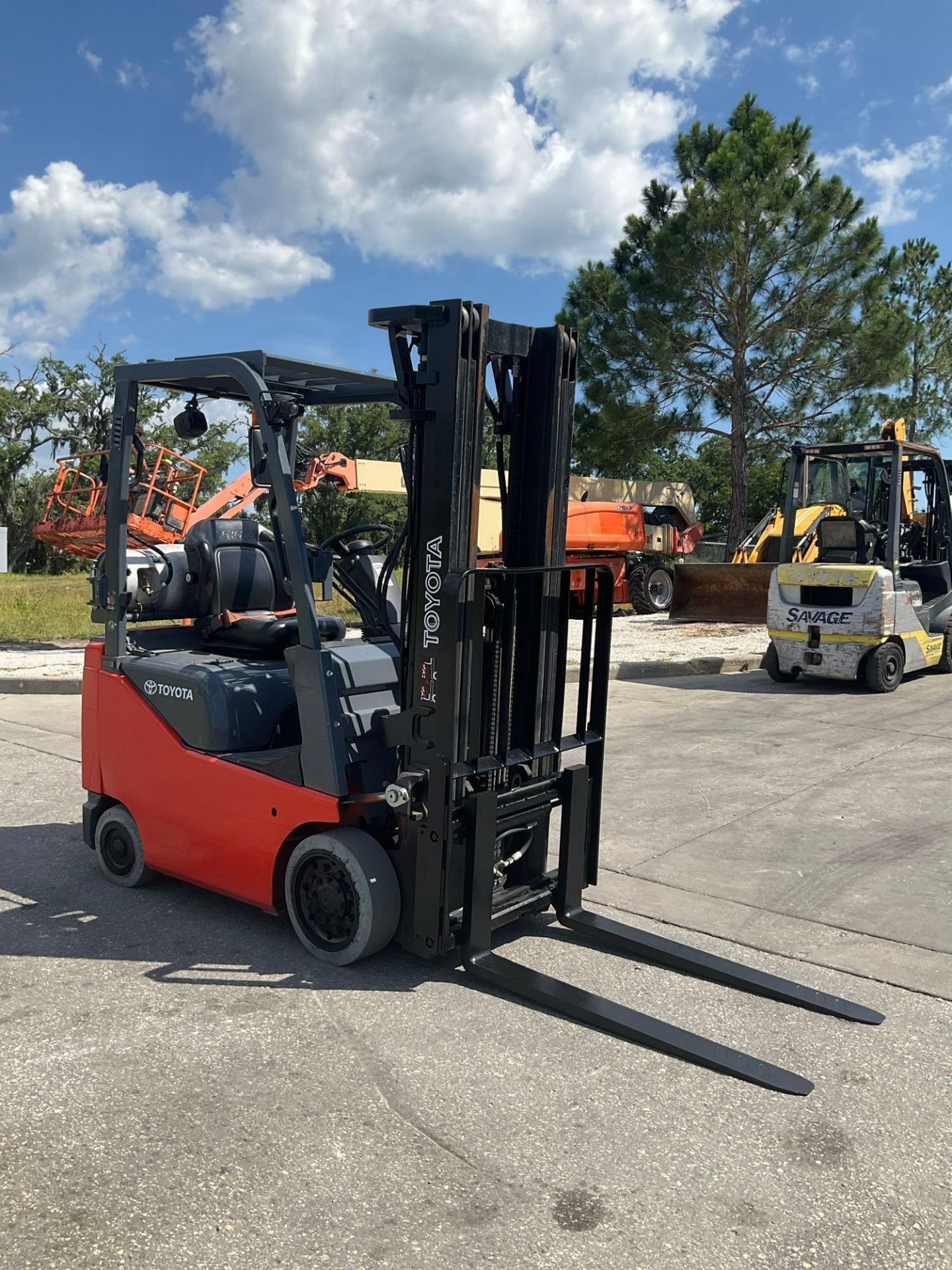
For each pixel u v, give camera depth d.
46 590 29.05
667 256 21.19
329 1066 3.44
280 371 4.55
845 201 21.58
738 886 5.27
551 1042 3.64
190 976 4.14
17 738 8.75
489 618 4.22
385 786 4.29
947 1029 3.79
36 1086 3.30
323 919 4.28
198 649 5.29
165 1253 2.54
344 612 16.34
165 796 4.76
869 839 6.03
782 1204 2.76
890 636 11.40
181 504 13.51
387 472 17.05
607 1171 2.89
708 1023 3.82
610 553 21.58
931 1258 2.56
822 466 12.36
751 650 13.99
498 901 4.41
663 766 7.81
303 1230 2.63
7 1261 2.51
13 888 5.14
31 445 54.69
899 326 21.30
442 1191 2.79
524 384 4.32
